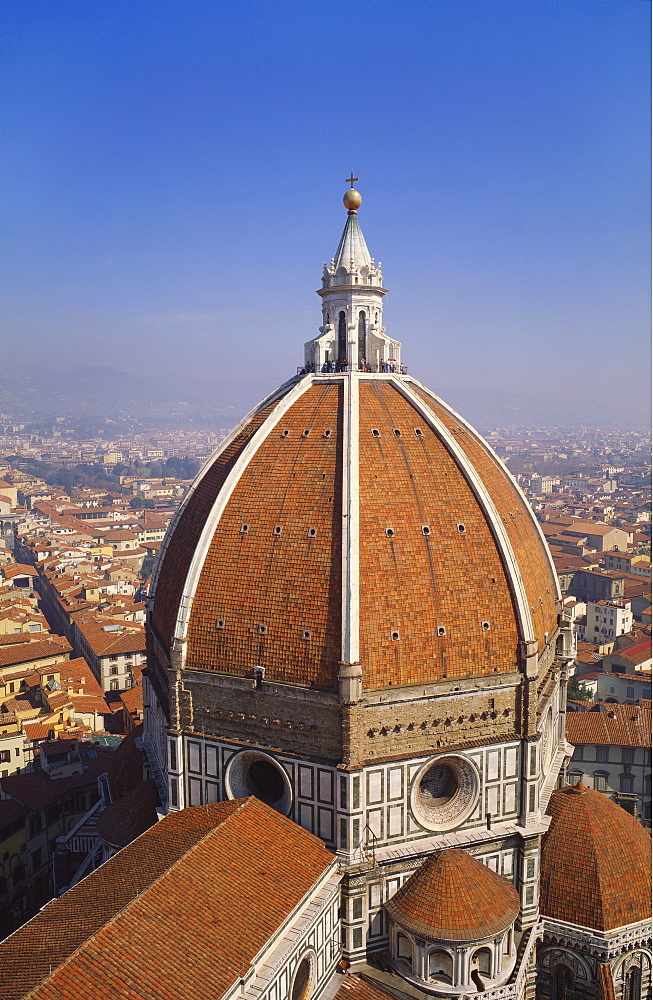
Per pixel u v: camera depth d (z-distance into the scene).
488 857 76.69
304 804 72.81
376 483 75.81
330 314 91.06
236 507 78.88
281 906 62.62
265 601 73.94
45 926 60.28
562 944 77.44
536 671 75.88
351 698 68.69
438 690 72.62
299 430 81.75
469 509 78.25
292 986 62.09
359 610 70.56
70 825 132.25
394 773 71.88
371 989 69.38
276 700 72.81
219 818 70.62
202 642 76.50
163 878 60.94
